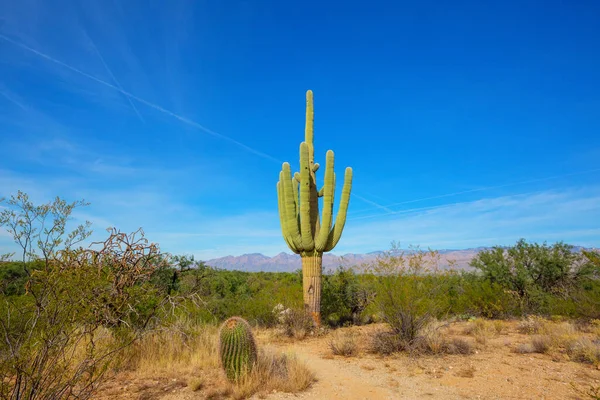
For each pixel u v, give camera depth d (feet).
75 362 14.58
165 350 23.84
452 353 26.66
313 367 24.17
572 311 39.06
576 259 49.80
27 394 12.69
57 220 13.66
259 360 21.13
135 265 18.21
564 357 24.06
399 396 18.30
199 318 35.22
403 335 28.22
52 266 13.73
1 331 13.41
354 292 46.96
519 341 30.37
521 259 52.75
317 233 41.32
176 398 17.52
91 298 14.85
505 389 18.66
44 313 13.56
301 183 39.50
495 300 45.21
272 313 42.14
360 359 26.32
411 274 30.42
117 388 18.54
